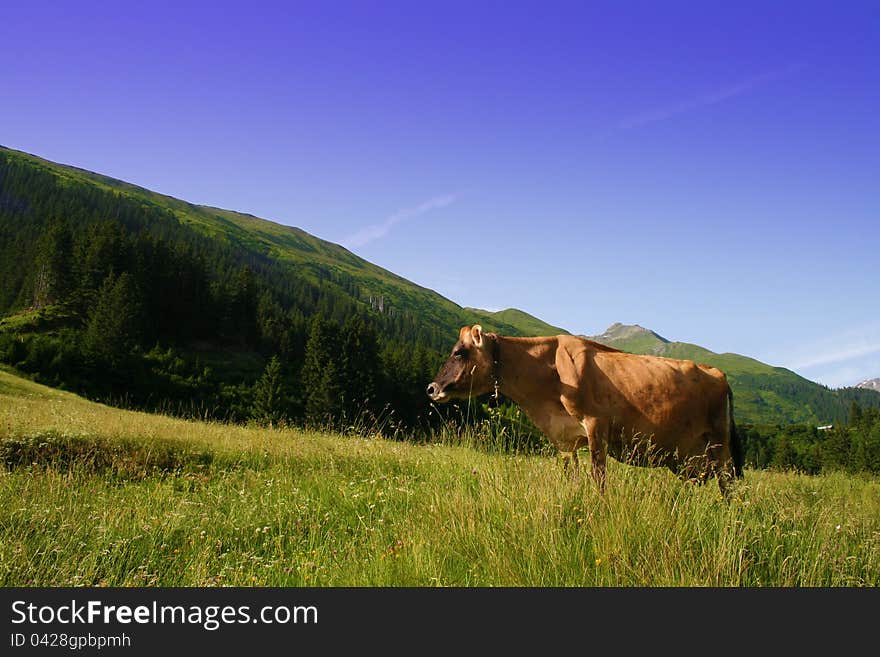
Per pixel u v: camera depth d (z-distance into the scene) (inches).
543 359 336.5
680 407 326.3
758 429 3720.5
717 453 340.8
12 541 265.1
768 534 241.9
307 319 5940.0
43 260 4943.4
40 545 265.4
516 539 237.3
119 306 4087.1
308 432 705.6
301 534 305.3
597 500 264.5
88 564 255.6
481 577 223.8
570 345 336.2
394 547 260.8
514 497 271.1
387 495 343.9
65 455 528.7
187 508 336.8
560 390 331.0
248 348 4990.2
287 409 3243.1
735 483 317.7
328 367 3221.0
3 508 308.5
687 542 227.9
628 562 221.1
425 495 325.1
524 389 339.9
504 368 338.6
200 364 4239.7
